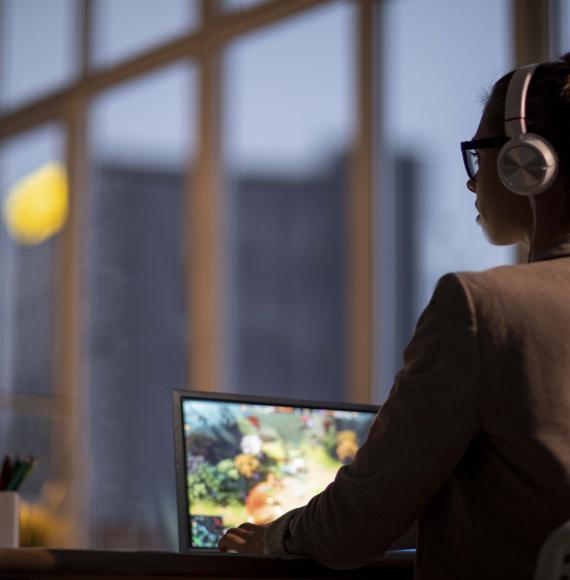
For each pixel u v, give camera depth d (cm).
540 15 446
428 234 493
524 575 133
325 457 195
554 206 150
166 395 629
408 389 137
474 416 135
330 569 151
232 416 189
